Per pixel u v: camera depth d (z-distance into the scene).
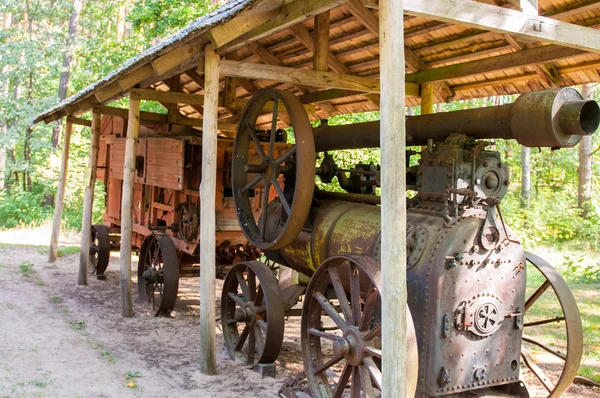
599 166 20.44
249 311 6.37
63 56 22.33
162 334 7.49
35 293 9.60
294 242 6.69
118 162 10.81
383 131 4.07
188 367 6.27
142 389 5.56
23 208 19.77
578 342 4.99
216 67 6.24
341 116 15.39
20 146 24.88
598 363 6.45
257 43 9.59
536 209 17.62
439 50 8.05
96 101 10.43
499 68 7.16
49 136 21.89
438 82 8.70
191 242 8.37
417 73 8.37
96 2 27.69
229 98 9.83
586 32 5.05
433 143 5.51
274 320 6.02
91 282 10.59
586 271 11.63
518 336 5.11
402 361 4.01
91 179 10.47
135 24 17.92
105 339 7.19
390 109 4.04
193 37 5.61
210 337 6.07
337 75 7.12
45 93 23.83
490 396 5.34
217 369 6.25
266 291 6.09
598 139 21.08
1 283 10.20
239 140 7.41
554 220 17.03
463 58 7.96
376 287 4.39
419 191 5.54
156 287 8.80
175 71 7.63
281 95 6.37
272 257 7.33
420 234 5.05
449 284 4.77
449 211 5.11
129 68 7.00
